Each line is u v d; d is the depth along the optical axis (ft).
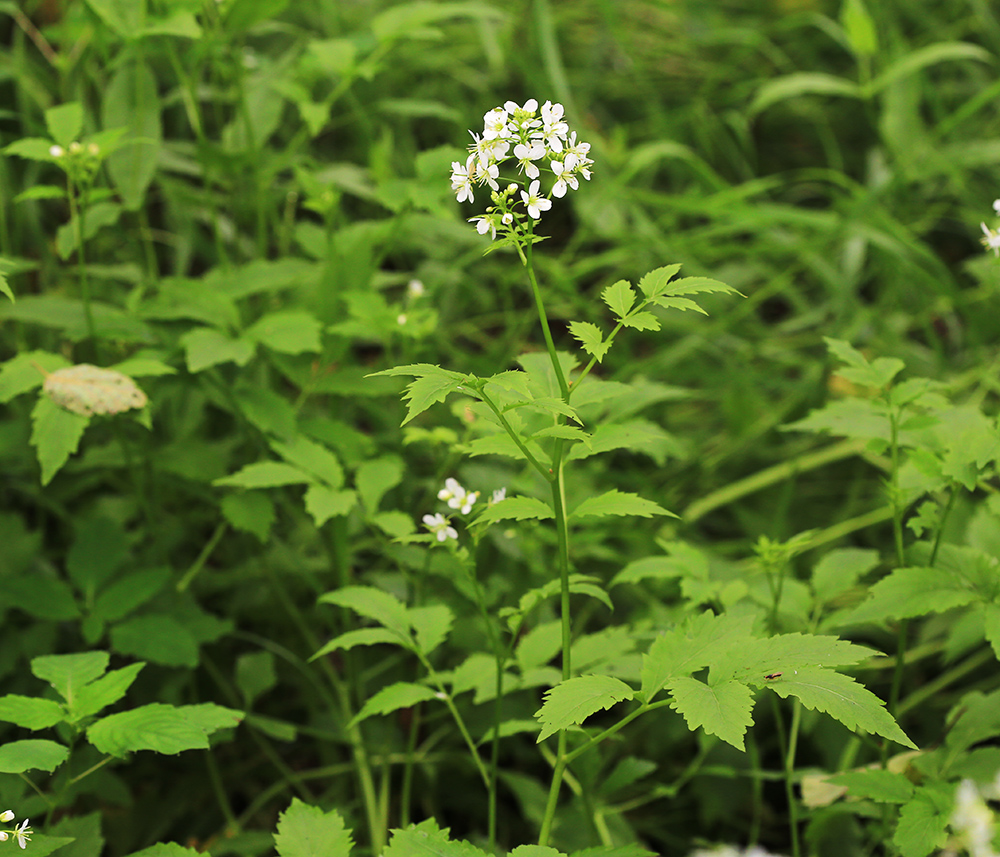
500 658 3.25
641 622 3.58
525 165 2.97
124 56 3.87
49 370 3.43
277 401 3.63
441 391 2.91
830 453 4.42
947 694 3.84
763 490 4.66
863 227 4.91
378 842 3.50
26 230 4.63
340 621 3.84
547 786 3.74
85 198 3.50
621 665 3.35
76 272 4.06
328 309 3.80
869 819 3.54
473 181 2.98
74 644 3.70
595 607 3.91
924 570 3.24
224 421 4.21
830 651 2.92
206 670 3.78
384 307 3.70
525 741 3.72
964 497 4.04
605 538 3.95
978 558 3.28
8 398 3.39
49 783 3.47
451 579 3.59
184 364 3.71
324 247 3.92
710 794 3.68
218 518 4.01
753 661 2.94
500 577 3.73
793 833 3.39
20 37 4.54
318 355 3.83
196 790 3.67
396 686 3.28
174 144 4.27
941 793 3.08
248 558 3.92
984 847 2.95
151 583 3.52
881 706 2.86
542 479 3.84
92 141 3.50
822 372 4.65
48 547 3.96
